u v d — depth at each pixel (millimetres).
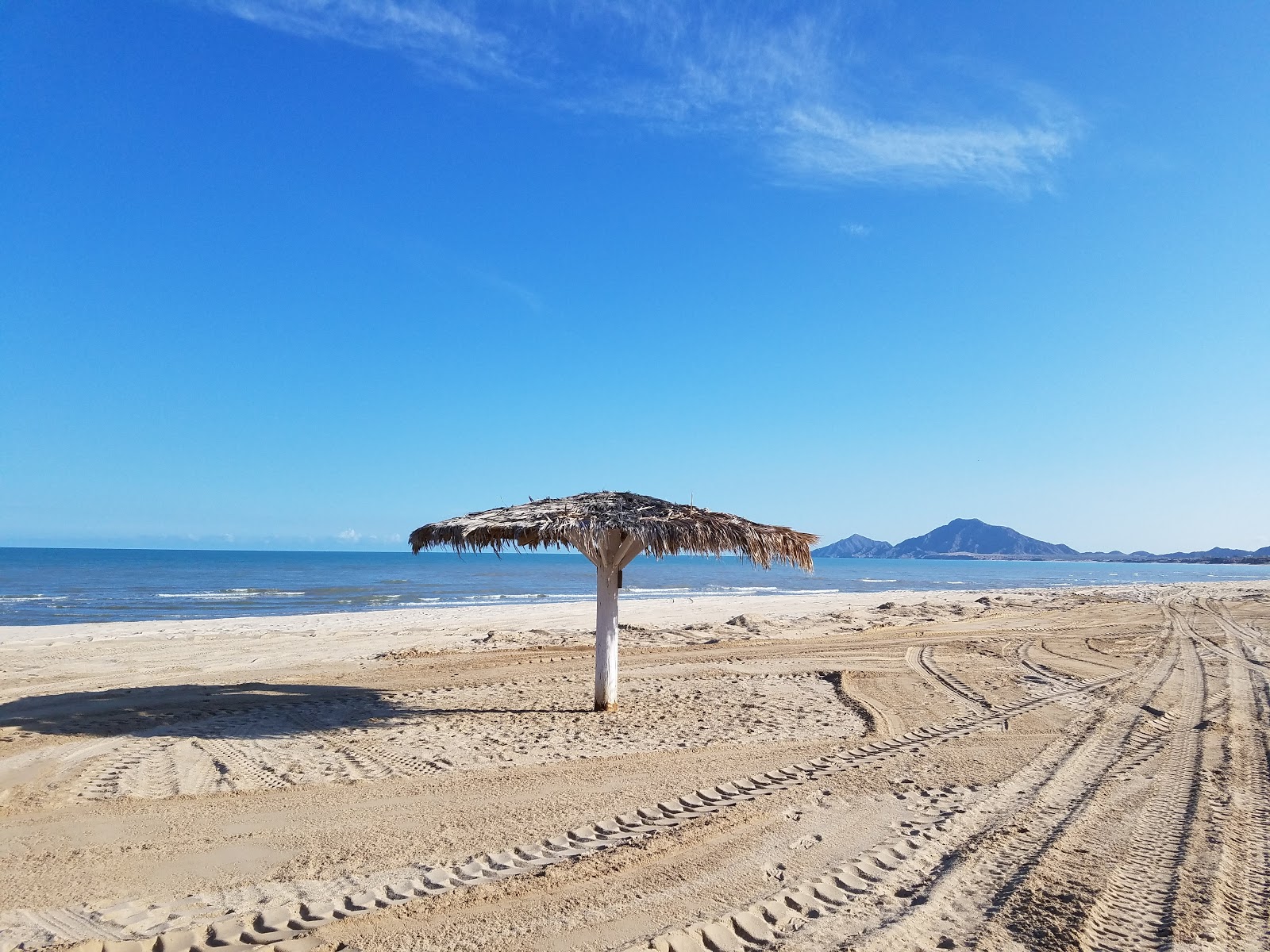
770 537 8828
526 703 9500
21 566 77250
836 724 8438
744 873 4387
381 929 3688
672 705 9383
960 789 6066
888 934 3693
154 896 4047
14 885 4168
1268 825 5320
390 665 12492
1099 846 4895
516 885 4195
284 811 5445
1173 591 35250
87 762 6648
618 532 9102
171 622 20438
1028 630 18297
